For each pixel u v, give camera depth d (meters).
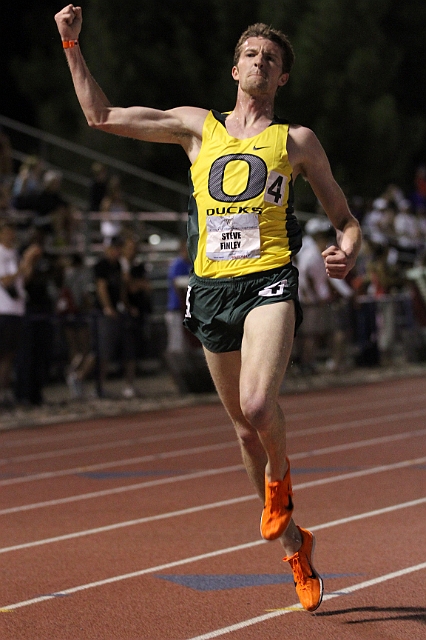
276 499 6.62
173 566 8.64
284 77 7.06
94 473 13.62
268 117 6.98
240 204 6.78
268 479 6.66
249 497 11.74
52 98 46.91
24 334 19.50
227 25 47.28
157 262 30.97
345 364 26.69
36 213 26.25
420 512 10.66
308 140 6.91
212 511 10.98
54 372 20.67
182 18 47.75
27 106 50.31
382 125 46.69
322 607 7.36
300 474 13.16
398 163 48.38
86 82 7.34
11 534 10.01
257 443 7.03
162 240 33.94
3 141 28.16
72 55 7.39
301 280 24.86
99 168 29.81
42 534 9.98
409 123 49.62
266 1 47.66
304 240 27.41
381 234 34.62
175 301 22.80
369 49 46.75
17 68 47.16
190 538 9.70
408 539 9.45
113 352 21.45
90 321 20.94
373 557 8.80
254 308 6.70
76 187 42.81
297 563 7.10
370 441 16.12
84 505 11.43
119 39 46.16
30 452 15.69
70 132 45.50
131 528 10.18
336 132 46.41
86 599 7.65
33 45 48.38
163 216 31.98
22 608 7.43
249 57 6.94
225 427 18.28
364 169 47.22
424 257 31.30
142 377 22.31
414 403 21.53
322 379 25.80
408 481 12.51
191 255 7.09
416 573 8.24
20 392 19.69
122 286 21.66
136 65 45.84
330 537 9.62
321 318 25.22
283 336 6.50
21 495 12.12
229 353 6.97
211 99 46.38
